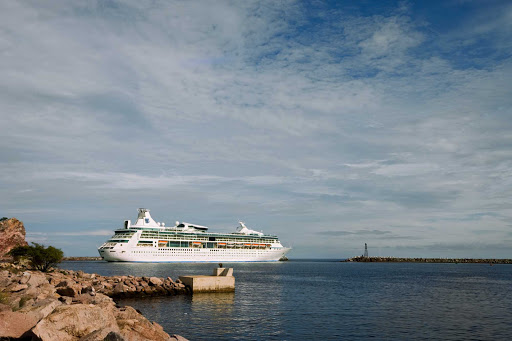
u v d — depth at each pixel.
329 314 47.97
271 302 57.66
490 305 58.56
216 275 66.81
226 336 34.59
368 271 197.75
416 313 49.75
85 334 19.92
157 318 42.19
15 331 18.20
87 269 142.12
